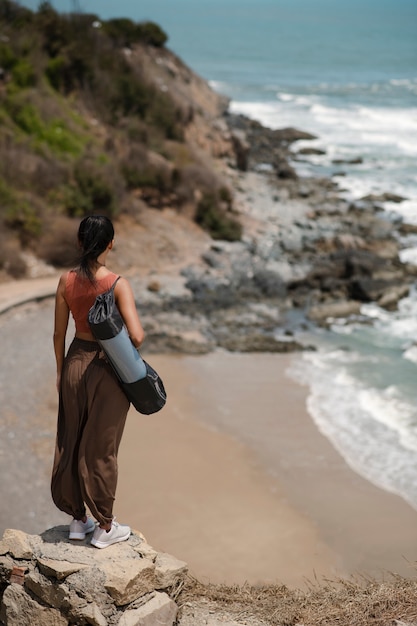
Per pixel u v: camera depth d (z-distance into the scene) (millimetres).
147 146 38219
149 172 34719
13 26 38781
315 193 41094
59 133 34656
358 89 89125
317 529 14977
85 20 42438
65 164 32938
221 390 21266
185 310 26656
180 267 29984
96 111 38969
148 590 5273
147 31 53469
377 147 54750
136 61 44500
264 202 38750
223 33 194750
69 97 38562
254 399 20766
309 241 33344
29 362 21188
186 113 43812
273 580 13281
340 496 16172
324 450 18078
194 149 41250
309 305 28031
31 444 17047
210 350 23969
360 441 18562
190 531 14797
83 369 4969
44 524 14195
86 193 31359
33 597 5184
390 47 160875
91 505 5141
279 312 27500
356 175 46562
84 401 5000
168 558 5602
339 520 15281
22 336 23062
